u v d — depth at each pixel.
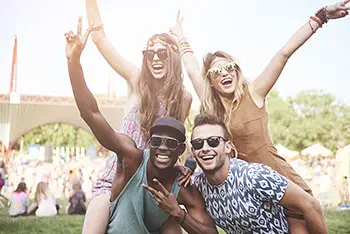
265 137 3.56
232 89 3.58
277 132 13.35
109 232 3.02
